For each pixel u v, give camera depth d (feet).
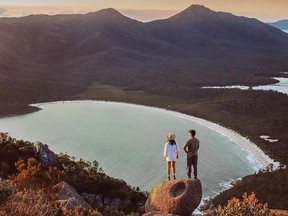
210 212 55.47
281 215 54.49
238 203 50.47
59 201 66.08
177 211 62.18
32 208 47.19
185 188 63.87
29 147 207.10
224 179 564.30
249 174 590.14
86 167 240.94
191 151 69.62
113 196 197.98
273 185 440.45
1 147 205.46
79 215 56.18
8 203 47.26
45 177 117.39
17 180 111.04
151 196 67.05
